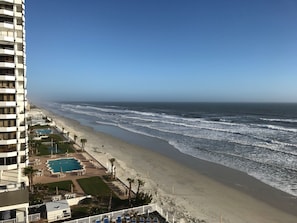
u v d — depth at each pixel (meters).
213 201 34.84
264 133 87.62
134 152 61.84
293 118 147.12
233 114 181.75
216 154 58.78
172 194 36.75
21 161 31.97
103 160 52.12
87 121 131.12
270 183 41.03
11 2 29.86
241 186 40.09
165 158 56.31
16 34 30.69
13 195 26.88
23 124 32.03
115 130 98.12
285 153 58.88
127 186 37.38
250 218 30.41
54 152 56.78
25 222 26.22
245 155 57.44
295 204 34.06
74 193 34.03
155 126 108.62
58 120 130.50
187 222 28.66
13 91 30.72
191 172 46.78
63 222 25.52
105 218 26.48
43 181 38.66
